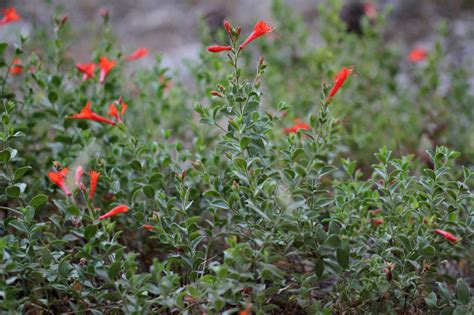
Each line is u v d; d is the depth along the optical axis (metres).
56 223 1.05
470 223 1.03
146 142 1.21
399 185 1.05
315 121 1.08
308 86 1.45
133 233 1.14
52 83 1.20
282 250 1.05
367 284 1.02
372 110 1.51
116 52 1.33
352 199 1.05
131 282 0.97
